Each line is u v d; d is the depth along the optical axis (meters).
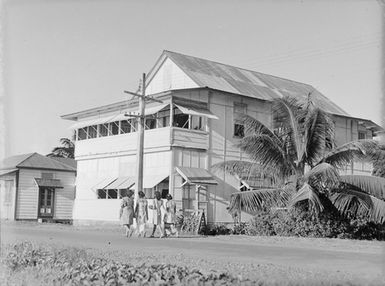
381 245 15.06
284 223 21.00
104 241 15.32
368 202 20.33
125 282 7.54
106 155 30.70
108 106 30.42
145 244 14.58
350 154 21.39
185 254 11.57
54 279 8.05
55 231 20.28
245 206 22.05
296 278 7.82
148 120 29.53
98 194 31.25
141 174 23.69
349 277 7.95
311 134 21.61
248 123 22.62
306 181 20.59
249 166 22.56
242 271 8.55
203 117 27.92
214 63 31.75
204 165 27.48
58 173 33.31
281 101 21.94
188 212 25.97
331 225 20.31
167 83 30.05
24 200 31.72
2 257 9.96
